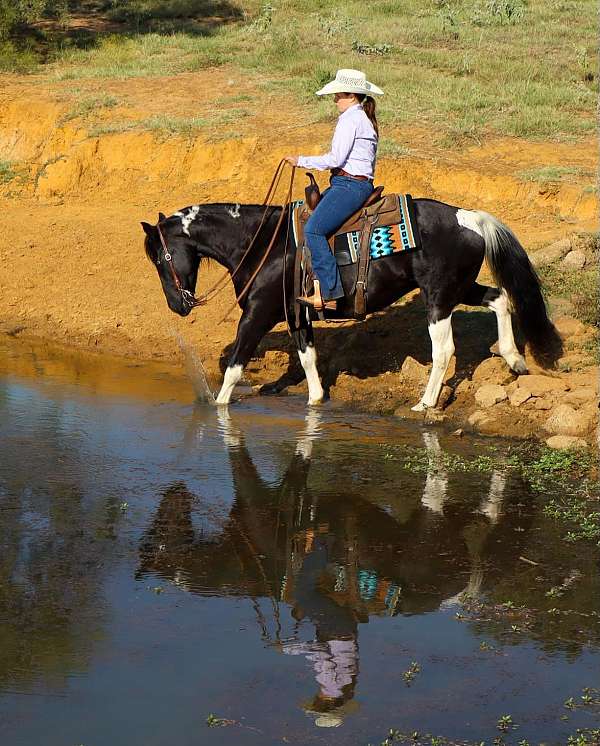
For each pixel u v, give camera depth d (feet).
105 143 56.75
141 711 15.30
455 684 16.07
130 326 40.01
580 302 35.78
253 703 15.56
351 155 27.78
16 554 20.76
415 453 26.91
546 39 75.87
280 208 30.30
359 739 14.67
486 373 31.58
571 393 29.12
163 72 69.26
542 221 45.91
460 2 89.45
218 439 28.17
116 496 23.93
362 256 28.43
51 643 17.28
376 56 70.79
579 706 15.48
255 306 30.53
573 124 55.16
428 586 19.49
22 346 39.32
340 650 17.10
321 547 21.27
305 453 26.96
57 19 87.45
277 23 82.89
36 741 14.56
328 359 34.86
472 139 52.90
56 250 47.01
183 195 53.01
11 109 63.62
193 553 20.93
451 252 28.58
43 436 28.30
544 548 21.16
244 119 57.11
